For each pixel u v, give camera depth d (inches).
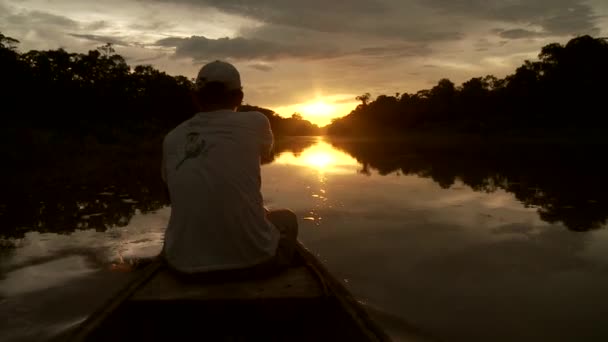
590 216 290.0
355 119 4264.3
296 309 95.6
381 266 192.7
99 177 523.2
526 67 2469.2
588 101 1943.9
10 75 1285.7
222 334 95.4
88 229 258.7
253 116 105.2
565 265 193.6
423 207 325.4
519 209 317.7
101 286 168.6
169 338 95.8
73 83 1549.0
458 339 129.2
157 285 100.8
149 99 1968.5
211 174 96.7
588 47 2162.9
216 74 103.4
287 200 354.6
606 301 155.9
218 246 98.5
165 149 106.0
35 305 151.5
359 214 300.8
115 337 94.7
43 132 909.2
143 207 328.5
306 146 1715.1
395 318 141.5
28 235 244.2
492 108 2635.3
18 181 482.9
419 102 3503.9
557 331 134.5
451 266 192.4
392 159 851.4
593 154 898.7
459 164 701.3
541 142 1620.3
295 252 129.1
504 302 154.7
